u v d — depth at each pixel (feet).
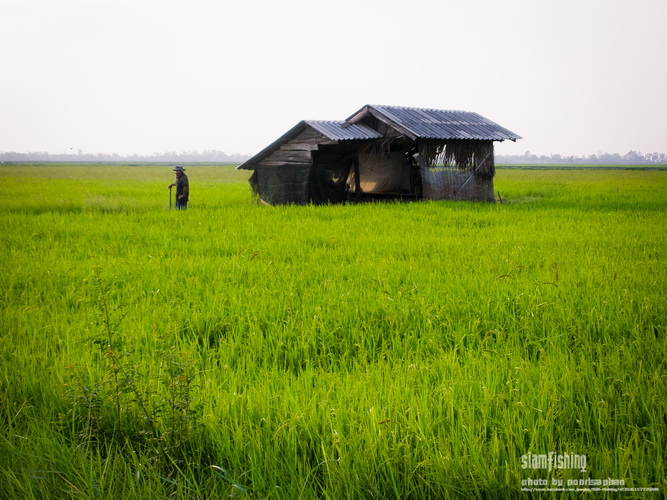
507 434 12.10
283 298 24.62
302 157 79.87
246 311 22.76
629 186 127.95
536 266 31.30
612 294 24.27
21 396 15.08
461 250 37.27
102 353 17.57
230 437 13.01
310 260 34.09
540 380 14.83
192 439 12.89
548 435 12.18
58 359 17.42
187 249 39.14
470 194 84.74
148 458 12.26
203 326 21.74
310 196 78.84
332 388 15.26
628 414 13.10
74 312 23.56
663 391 14.19
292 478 11.20
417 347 18.93
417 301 23.48
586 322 21.08
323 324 21.04
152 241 42.27
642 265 30.55
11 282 27.63
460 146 83.35
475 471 11.07
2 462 11.66
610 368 16.01
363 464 11.34
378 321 21.35
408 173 91.61
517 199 90.89
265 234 45.96
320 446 12.37
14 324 20.86
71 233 46.32
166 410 13.25
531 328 20.49
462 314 22.72
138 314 22.27
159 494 10.84
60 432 13.35
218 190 113.39
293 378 15.98
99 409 14.03
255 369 17.29
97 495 10.75
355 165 84.02
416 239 42.16
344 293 24.88
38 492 10.93
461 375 15.72
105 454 12.73
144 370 16.26
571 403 13.73
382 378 15.98
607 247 38.58
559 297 24.34
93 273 29.35
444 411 13.87
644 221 54.24
